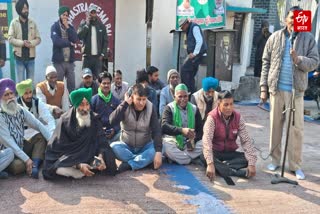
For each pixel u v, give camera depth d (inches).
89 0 323.6
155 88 261.3
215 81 209.6
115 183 168.2
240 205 153.9
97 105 212.5
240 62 389.1
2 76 310.3
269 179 180.9
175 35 354.9
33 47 273.4
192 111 199.2
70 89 284.2
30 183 164.9
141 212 144.9
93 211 143.4
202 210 148.4
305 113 335.0
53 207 145.1
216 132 182.2
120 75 244.7
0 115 168.7
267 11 459.5
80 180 169.5
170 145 192.1
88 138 168.4
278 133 188.2
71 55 279.0
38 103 190.7
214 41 347.3
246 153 179.8
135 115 184.9
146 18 346.3
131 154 185.6
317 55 172.7
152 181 172.2
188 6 361.1
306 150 231.8
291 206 155.3
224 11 355.9
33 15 315.9
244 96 371.2
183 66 302.5
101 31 290.0
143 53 354.3
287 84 177.6
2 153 166.4
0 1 301.4
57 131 167.5
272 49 180.2
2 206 144.4
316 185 175.9
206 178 178.1
